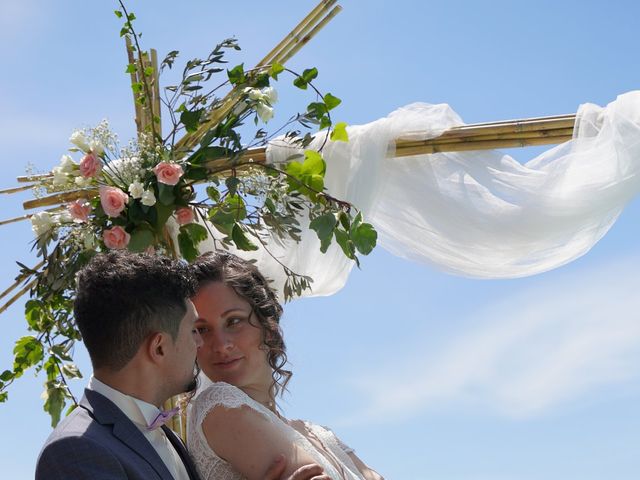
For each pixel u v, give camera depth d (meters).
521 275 4.20
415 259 4.22
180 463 2.51
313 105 3.74
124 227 3.60
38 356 3.70
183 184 3.67
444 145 4.12
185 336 2.41
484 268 4.20
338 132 3.90
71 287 3.55
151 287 2.36
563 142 4.09
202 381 3.42
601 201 4.00
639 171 3.96
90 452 2.18
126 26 3.85
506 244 4.13
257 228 3.68
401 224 4.21
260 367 2.79
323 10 3.96
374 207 4.14
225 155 3.70
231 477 2.56
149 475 2.24
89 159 3.55
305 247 4.13
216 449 2.56
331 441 2.97
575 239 4.12
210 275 2.79
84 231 3.54
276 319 2.85
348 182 4.09
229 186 3.58
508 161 4.15
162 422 2.37
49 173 3.74
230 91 3.76
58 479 2.16
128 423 2.29
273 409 2.83
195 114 3.69
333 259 4.15
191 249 3.70
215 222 3.59
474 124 4.12
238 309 2.77
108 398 2.32
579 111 4.06
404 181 4.18
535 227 4.07
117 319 2.33
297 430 2.91
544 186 4.06
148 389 2.36
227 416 2.56
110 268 2.38
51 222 3.62
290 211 3.69
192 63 3.71
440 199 4.15
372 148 4.11
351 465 2.91
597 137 4.01
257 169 3.78
